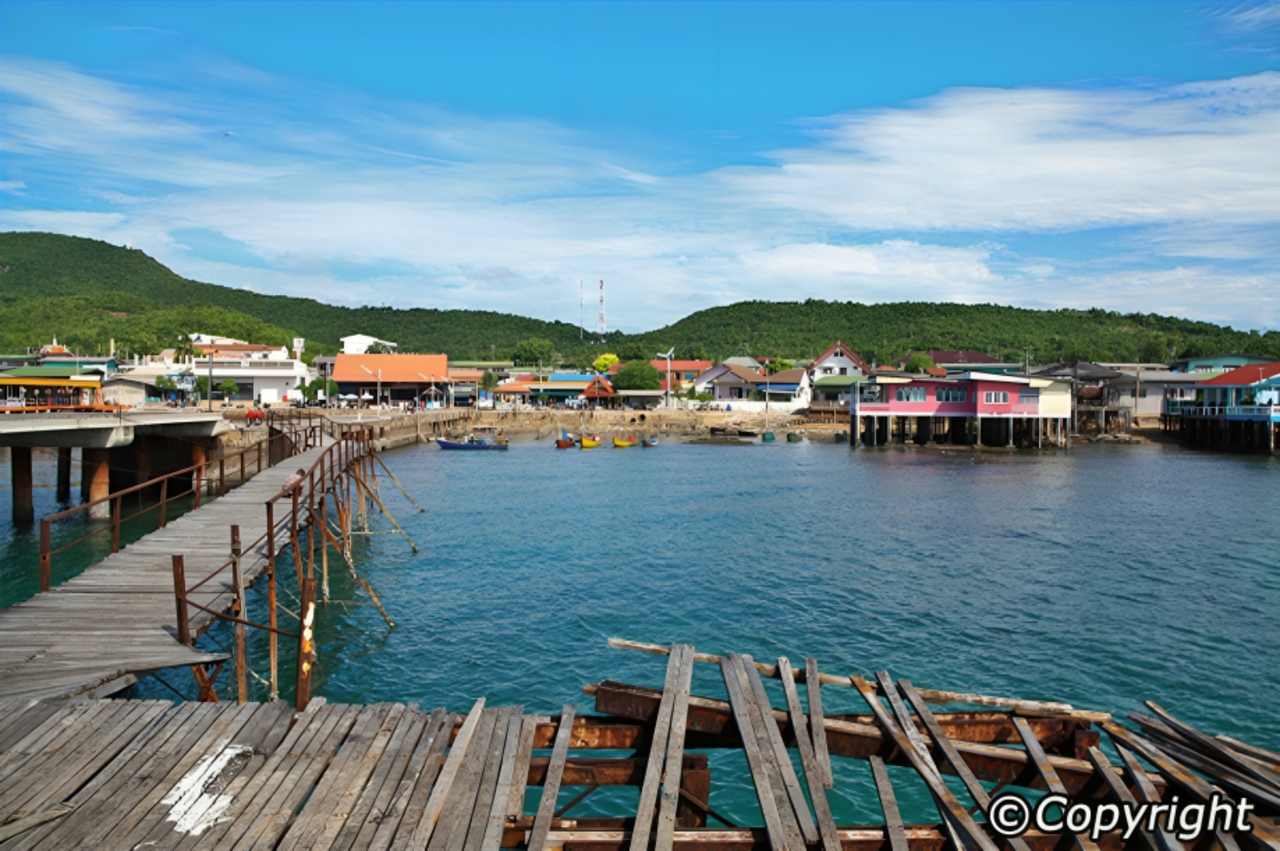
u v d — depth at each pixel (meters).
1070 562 33.28
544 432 104.25
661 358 157.75
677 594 28.48
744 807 15.38
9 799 9.77
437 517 43.81
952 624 25.08
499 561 33.44
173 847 8.95
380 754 10.91
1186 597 28.06
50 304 180.75
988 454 79.94
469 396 132.50
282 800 9.88
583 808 15.37
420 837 9.03
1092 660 22.03
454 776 10.27
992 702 12.27
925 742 11.24
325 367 129.75
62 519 39.25
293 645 23.20
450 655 22.48
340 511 30.14
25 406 51.56
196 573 20.09
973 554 34.81
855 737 11.51
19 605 17.45
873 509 46.78
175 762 10.70
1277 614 26.14
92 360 105.44
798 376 126.19
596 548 36.00
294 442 48.19
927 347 169.75
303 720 11.89
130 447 47.41
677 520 43.12
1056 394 84.31
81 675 13.54
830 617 25.81
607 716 12.20
